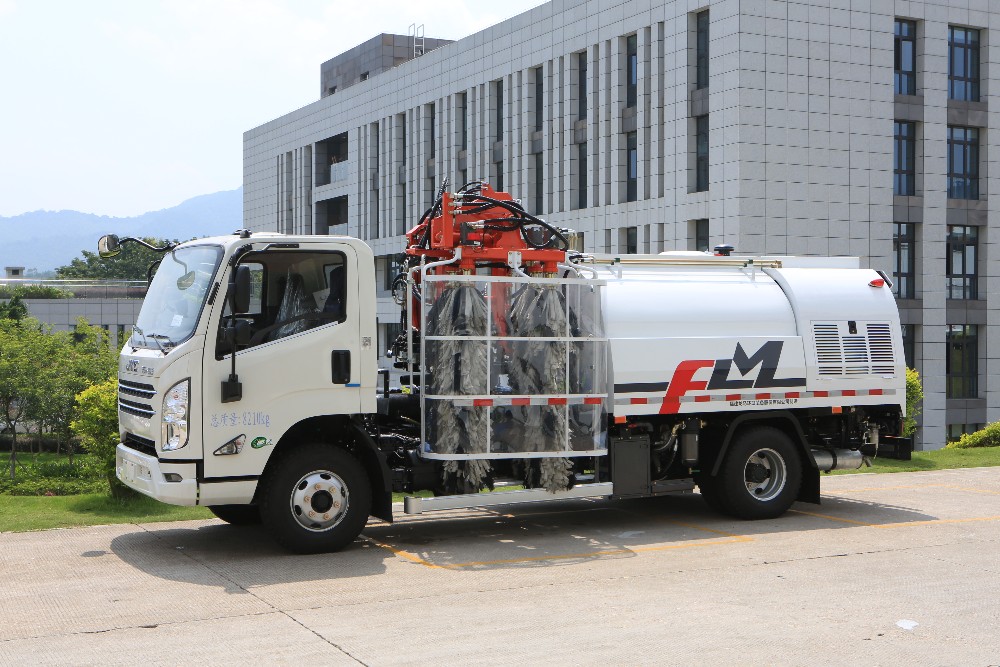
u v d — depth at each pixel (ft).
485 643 22.62
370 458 33.19
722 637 23.09
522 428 34.17
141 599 26.58
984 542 34.55
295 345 31.12
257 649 22.21
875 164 130.31
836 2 127.03
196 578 28.89
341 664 21.22
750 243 121.80
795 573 29.71
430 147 188.44
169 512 39.55
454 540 34.91
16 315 97.60
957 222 138.72
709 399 37.60
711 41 125.29
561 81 151.23
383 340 177.88
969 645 22.58
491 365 33.78
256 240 30.66
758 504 38.91
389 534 36.06
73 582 28.48
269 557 31.65
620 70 140.15
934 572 29.84
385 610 25.45
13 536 35.22
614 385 35.94
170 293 32.58
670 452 38.75
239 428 30.48
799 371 39.34
